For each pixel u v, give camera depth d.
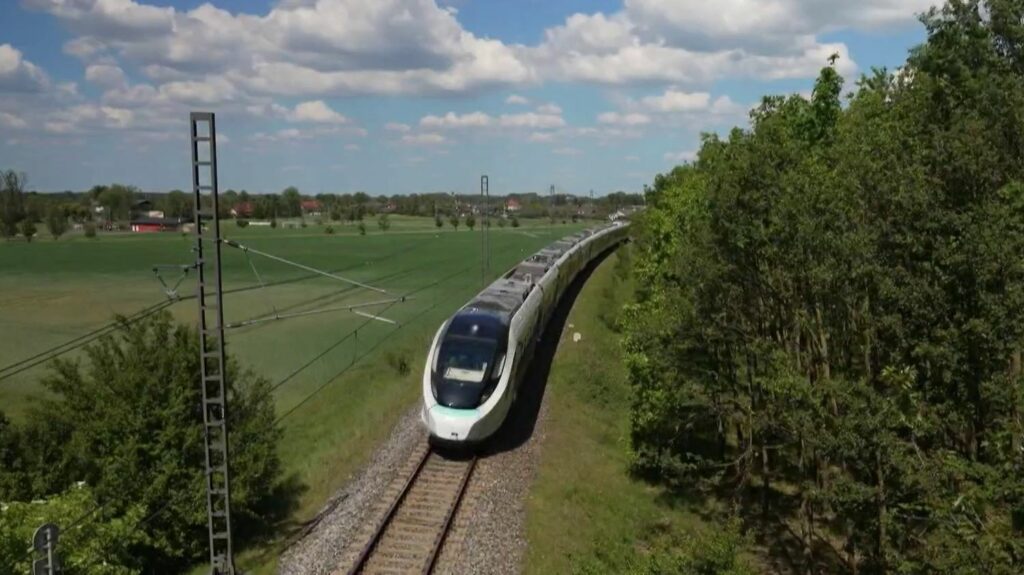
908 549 15.77
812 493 17.30
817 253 15.91
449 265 82.19
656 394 24.66
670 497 25.31
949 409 13.38
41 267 84.50
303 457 26.59
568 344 42.69
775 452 27.53
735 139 19.02
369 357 41.91
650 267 32.91
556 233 134.00
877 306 14.44
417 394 32.09
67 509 15.94
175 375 20.53
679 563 14.90
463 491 22.42
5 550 14.48
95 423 19.61
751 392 20.84
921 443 15.01
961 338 12.63
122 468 19.22
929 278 13.25
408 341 45.31
